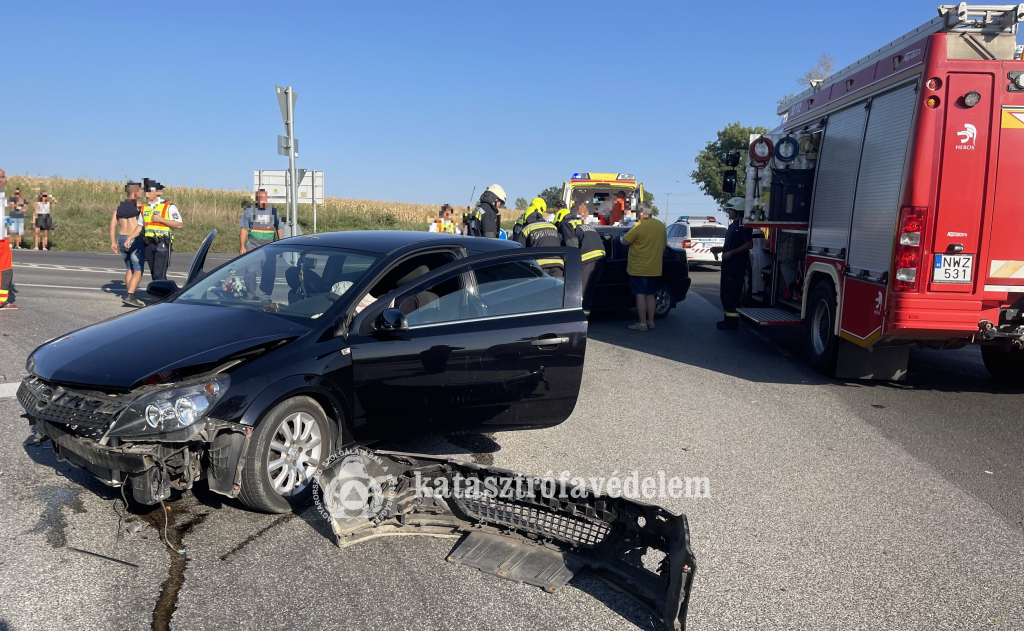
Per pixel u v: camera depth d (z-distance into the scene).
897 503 4.43
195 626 2.94
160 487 3.62
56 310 10.15
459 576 3.40
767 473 4.91
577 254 5.18
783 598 3.31
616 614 3.12
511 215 61.41
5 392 6.09
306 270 4.82
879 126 6.93
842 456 5.28
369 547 3.65
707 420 6.15
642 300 10.80
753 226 9.66
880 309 6.57
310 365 4.00
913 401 6.86
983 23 6.07
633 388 7.25
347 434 4.30
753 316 9.55
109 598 3.12
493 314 4.73
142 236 10.91
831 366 7.72
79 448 3.64
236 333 4.10
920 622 3.14
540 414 4.88
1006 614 3.22
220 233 28.70
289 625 2.96
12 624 2.90
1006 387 7.49
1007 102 6.13
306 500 4.08
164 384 3.65
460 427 4.68
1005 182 6.18
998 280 6.25
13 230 22.84
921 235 6.25
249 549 3.60
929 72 6.16
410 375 4.38
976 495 4.58
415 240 5.04
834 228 7.77
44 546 3.56
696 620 3.12
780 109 10.55
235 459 3.70
